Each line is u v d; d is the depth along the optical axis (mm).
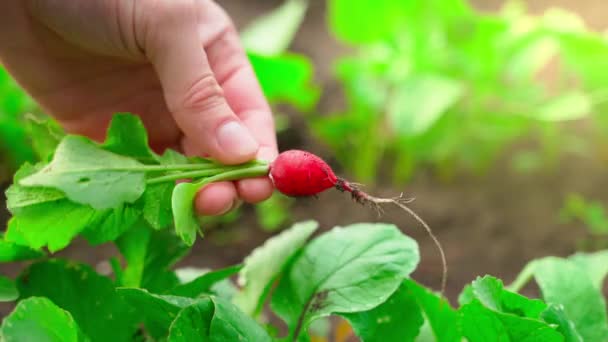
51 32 664
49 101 701
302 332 586
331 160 1199
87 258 912
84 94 698
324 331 733
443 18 1059
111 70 683
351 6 1082
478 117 1136
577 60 1061
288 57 902
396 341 590
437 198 1085
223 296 642
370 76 1114
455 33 1047
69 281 593
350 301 590
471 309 554
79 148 565
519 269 908
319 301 597
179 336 540
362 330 586
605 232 974
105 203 554
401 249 601
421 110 986
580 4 1485
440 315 602
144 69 683
